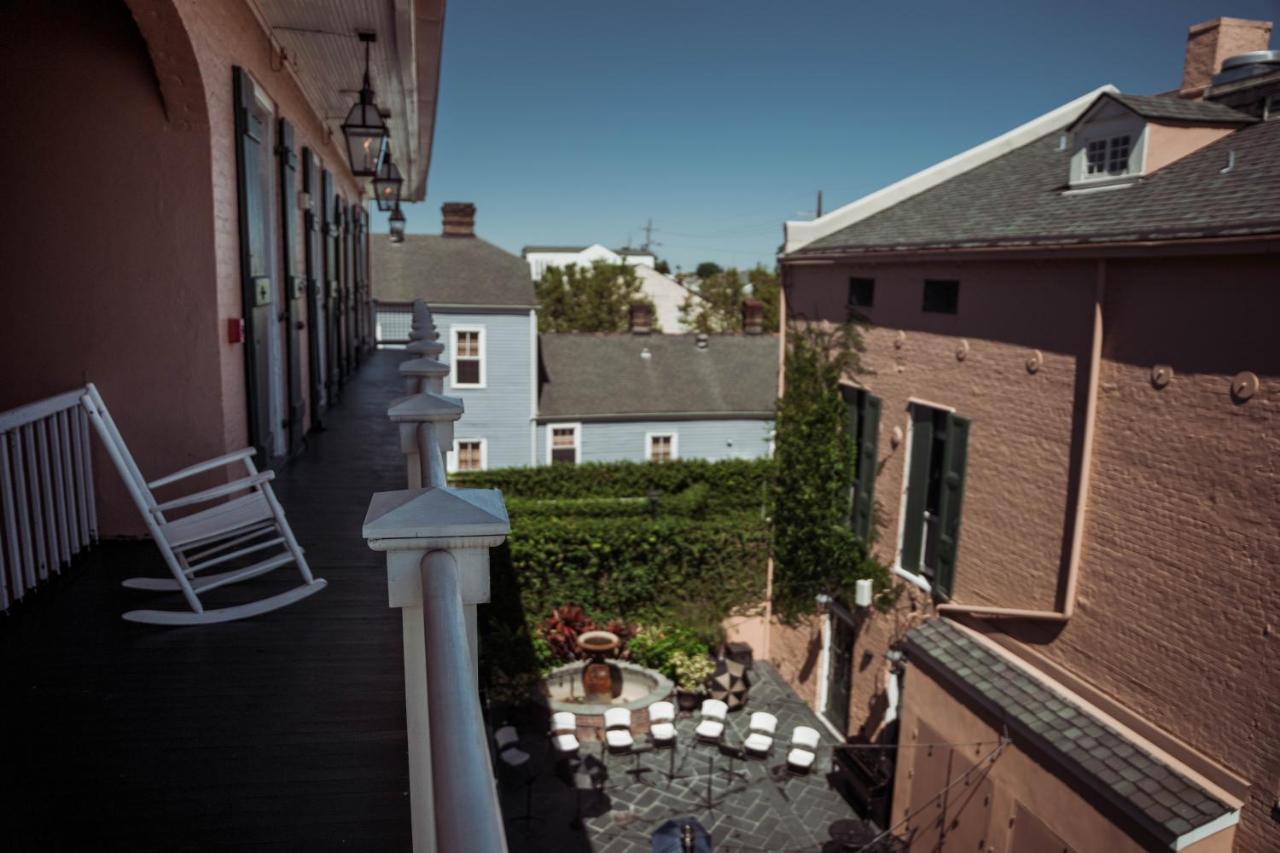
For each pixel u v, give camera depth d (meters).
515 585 14.92
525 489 20.42
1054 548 8.94
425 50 8.41
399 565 2.08
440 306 23.98
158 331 5.62
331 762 3.15
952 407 10.61
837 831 9.95
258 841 2.70
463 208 28.06
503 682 13.54
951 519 10.62
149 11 4.84
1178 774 7.22
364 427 10.46
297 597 4.71
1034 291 9.15
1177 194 8.49
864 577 12.44
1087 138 10.25
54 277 5.46
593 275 45.06
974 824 8.91
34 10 5.21
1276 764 6.56
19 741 3.25
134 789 2.96
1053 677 8.91
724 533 15.36
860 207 14.80
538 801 11.33
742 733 13.38
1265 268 6.64
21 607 4.55
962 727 9.17
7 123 5.29
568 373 26.03
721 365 27.08
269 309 7.50
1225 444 7.03
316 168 11.04
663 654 14.57
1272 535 6.64
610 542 14.98
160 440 5.71
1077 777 7.59
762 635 16.03
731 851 10.37
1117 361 8.12
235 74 6.18
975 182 13.57
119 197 5.46
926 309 11.06
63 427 5.13
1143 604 7.86
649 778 11.98
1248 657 6.82
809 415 13.86
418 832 2.36
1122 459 8.09
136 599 4.68
